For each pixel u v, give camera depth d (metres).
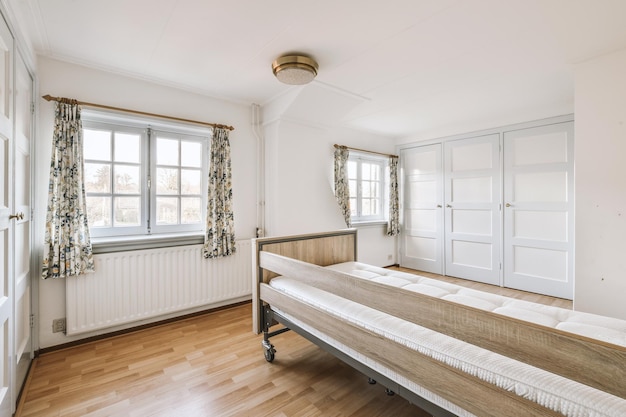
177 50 2.10
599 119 2.07
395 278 2.00
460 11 1.63
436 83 2.65
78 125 2.20
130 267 2.43
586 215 2.11
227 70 2.43
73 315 2.18
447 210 4.36
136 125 2.62
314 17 1.71
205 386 1.77
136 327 2.52
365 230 4.55
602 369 0.74
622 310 1.98
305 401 1.64
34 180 2.02
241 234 3.15
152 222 2.70
